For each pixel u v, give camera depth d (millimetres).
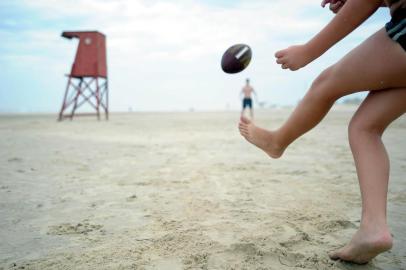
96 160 5598
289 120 2023
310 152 6242
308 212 2818
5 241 2316
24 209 3016
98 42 19594
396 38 1536
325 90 1806
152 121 19281
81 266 1932
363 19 1714
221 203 3113
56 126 14852
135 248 2154
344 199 3199
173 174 4438
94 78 19781
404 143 6953
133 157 5895
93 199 3318
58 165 5160
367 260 1811
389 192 3383
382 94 1704
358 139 1742
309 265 1889
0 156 6012
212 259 1985
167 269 1882
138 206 3068
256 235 2320
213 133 10664
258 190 3570
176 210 2926
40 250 2164
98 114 20469
